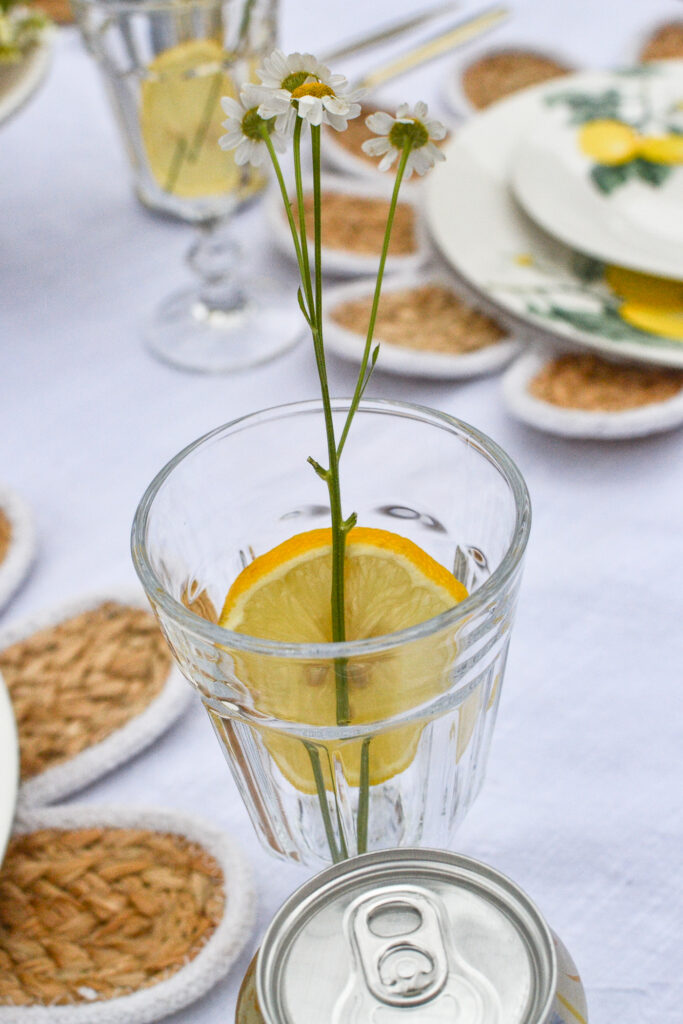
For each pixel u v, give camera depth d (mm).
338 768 466
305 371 768
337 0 1241
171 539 475
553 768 544
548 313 688
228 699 456
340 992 412
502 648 469
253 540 506
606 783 537
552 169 797
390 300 766
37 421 757
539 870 516
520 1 1216
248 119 427
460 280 758
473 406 708
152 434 731
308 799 477
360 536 472
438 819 496
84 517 671
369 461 493
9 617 613
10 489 662
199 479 483
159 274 903
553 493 646
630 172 786
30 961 493
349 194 894
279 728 455
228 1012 485
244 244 929
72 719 560
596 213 758
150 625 590
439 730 470
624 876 512
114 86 820
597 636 584
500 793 539
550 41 1127
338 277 839
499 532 466
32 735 555
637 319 688
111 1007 477
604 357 686
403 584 467
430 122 424
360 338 721
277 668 434
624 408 642
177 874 512
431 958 415
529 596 601
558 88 917
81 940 498
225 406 745
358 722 448
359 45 1113
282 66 418
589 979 489
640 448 674
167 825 523
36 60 879
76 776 540
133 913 503
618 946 495
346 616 468
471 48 1112
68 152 1089
